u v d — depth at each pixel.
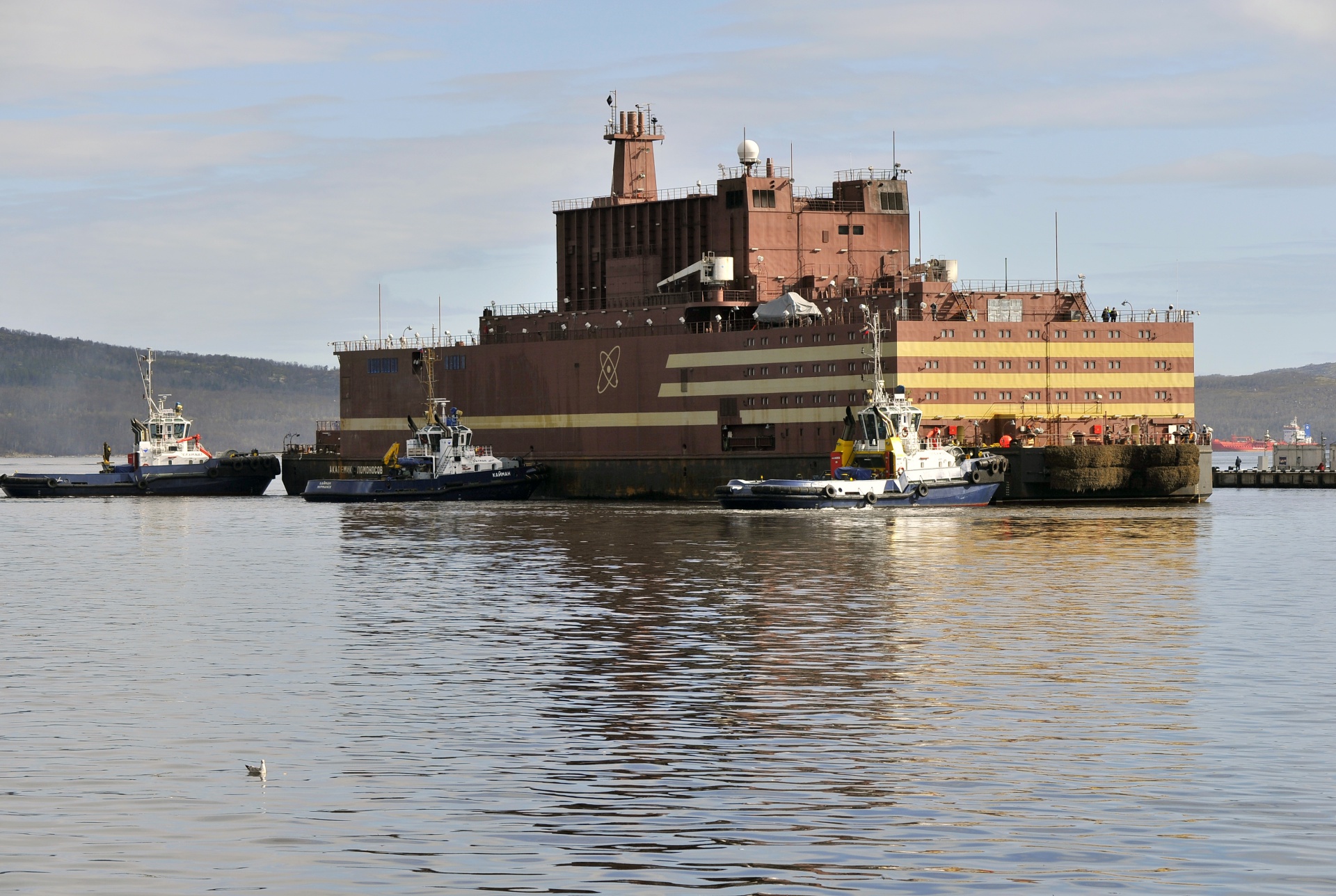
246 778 65.50
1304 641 102.50
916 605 122.00
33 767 67.44
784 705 81.06
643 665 93.69
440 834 57.44
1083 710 79.31
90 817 59.72
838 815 59.94
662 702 81.94
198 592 137.25
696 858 54.62
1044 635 105.56
